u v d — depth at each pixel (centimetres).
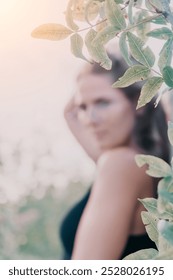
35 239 129
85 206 131
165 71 54
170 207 52
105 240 127
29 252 127
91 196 132
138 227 129
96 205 130
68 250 128
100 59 58
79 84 134
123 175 130
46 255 128
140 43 55
